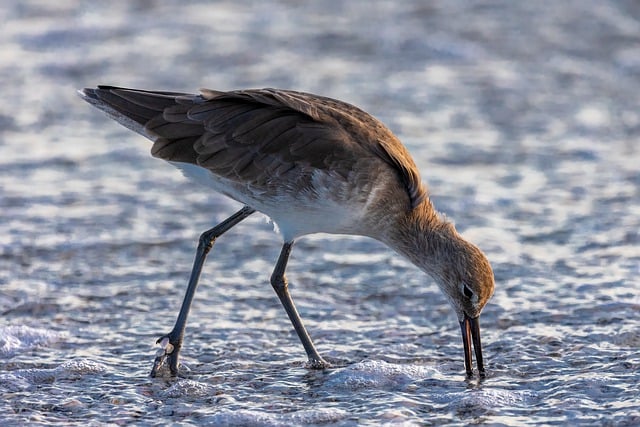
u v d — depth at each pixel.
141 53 24.19
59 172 17.94
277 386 10.70
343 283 13.79
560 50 24.31
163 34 25.42
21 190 17.05
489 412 9.90
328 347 11.80
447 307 12.97
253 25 25.95
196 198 16.98
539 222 15.76
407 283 13.75
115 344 11.86
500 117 20.61
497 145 19.12
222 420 9.80
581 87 22.38
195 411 10.07
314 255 14.82
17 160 18.39
